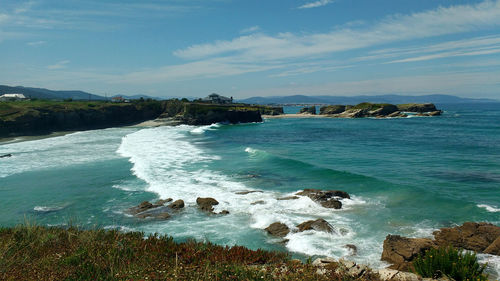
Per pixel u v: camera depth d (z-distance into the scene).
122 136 58.00
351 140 48.81
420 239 11.41
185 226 14.32
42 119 72.94
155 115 112.44
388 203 16.73
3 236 8.65
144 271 6.03
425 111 135.38
